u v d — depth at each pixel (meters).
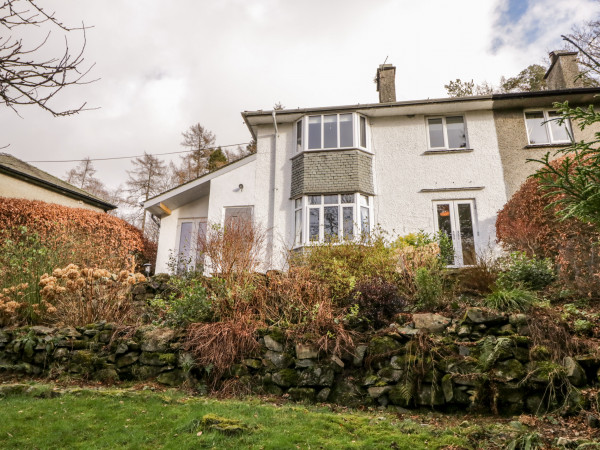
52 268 8.25
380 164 13.47
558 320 5.44
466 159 13.02
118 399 5.01
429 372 5.12
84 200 17.83
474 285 7.72
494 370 4.98
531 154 12.70
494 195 12.52
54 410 4.61
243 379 5.64
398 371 5.26
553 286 7.32
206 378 5.76
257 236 9.05
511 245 9.27
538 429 4.23
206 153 34.59
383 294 6.40
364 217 12.88
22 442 3.81
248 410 4.71
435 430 4.27
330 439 3.97
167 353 6.02
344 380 5.45
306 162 13.27
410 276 7.61
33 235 9.57
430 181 13.01
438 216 12.76
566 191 4.84
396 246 9.25
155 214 15.27
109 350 6.30
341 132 13.56
